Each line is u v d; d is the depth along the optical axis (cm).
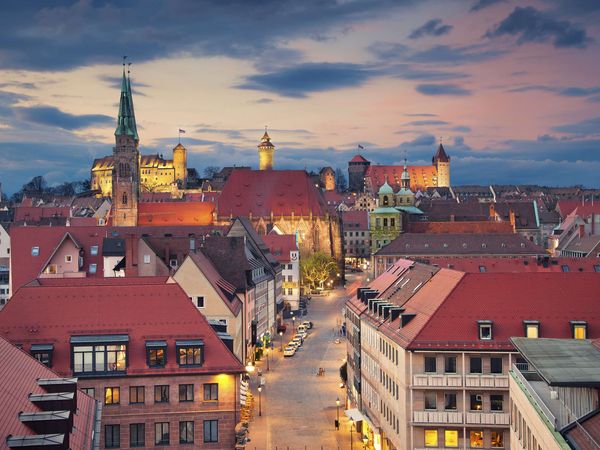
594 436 4609
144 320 8400
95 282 10725
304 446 10312
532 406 5825
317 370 15025
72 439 5166
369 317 11012
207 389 8231
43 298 8462
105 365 8150
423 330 8712
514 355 8575
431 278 10219
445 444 8656
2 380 5322
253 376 14550
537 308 8856
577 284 9050
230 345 9000
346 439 10669
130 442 8125
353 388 12388
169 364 8206
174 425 8175
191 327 8400
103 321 8350
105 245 17275
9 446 4478
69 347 8156
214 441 8225
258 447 10256
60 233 17650
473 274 9131
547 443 5231
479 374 8619
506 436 8588
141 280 10844
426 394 8675
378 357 10319
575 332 8644
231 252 14762
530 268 17762
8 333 8188
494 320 8762
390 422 9506
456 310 8862
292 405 12400
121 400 8119
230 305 12488
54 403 5394
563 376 5175
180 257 13850
